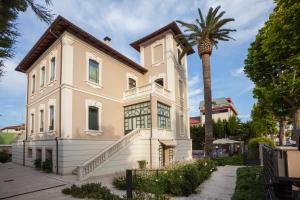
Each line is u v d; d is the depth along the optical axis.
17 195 9.58
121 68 22.12
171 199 8.82
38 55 20.97
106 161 14.43
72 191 9.58
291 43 8.78
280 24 8.45
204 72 21.70
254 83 22.06
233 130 39.34
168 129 21.33
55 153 15.77
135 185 9.67
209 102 21.27
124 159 15.91
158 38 25.36
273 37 9.52
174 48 25.17
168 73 23.77
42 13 4.79
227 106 52.44
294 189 3.79
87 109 17.50
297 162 3.68
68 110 15.88
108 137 19.12
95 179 12.95
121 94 21.55
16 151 23.72
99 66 19.39
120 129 20.69
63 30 16.80
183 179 9.62
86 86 17.78
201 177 12.18
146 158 18.12
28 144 21.03
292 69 16.39
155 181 9.93
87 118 17.38
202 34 21.66
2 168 18.77
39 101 20.27
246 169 15.63
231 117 40.84
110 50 20.12
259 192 8.61
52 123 17.58
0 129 48.38
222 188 10.69
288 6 7.86
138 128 18.23
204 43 21.66
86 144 16.77
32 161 19.58
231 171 16.19
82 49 17.92
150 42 25.98
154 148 18.38
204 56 21.89
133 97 20.73
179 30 24.95
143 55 26.33
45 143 17.62
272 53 10.30
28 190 10.33
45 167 15.99
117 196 8.59
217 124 40.84
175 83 24.34
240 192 8.98
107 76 20.14
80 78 17.36
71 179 12.92
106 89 19.78
